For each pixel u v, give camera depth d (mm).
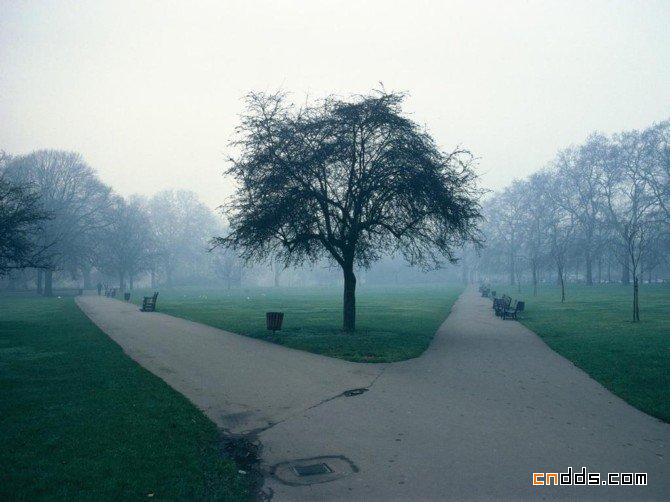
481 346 14547
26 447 5898
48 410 7480
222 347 14477
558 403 8266
